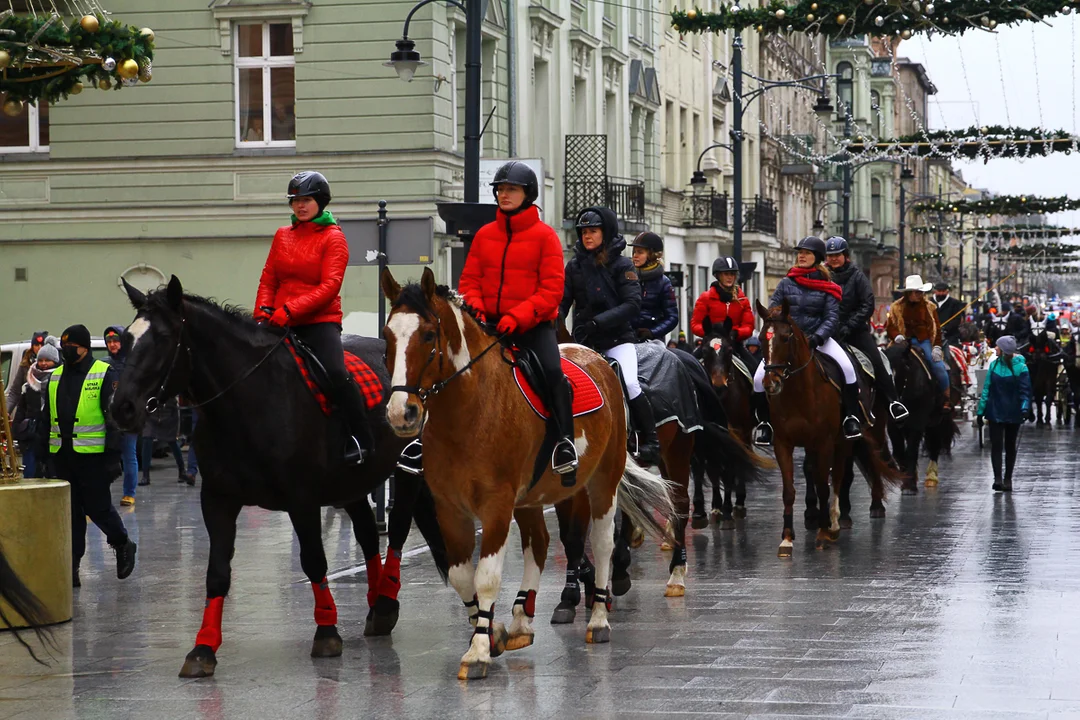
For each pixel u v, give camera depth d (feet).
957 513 60.39
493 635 32.19
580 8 130.21
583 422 32.58
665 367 42.47
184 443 89.04
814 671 30.09
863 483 75.15
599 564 34.24
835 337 53.62
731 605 38.70
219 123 98.43
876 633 34.27
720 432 46.19
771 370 48.47
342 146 97.40
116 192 99.71
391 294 29.37
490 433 29.89
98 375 43.83
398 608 35.58
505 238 32.55
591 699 28.09
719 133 189.37
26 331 100.99
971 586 41.16
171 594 42.91
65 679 30.96
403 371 28.50
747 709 26.94
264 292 34.65
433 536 37.47
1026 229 191.93
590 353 35.35
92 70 40.19
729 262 57.93
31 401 64.90
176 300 31.04
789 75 233.14
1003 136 74.59
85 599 42.11
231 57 98.02
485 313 32.55
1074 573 43.47
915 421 69.67
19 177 100.68
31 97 41.50
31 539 37.24
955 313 92.32
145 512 64.59
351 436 33.30
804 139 221.25
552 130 122.72
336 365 33.12
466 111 57.52
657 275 45.09
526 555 33.71
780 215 227.40
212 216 98.94
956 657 31.30
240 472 31.94
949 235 247.70
